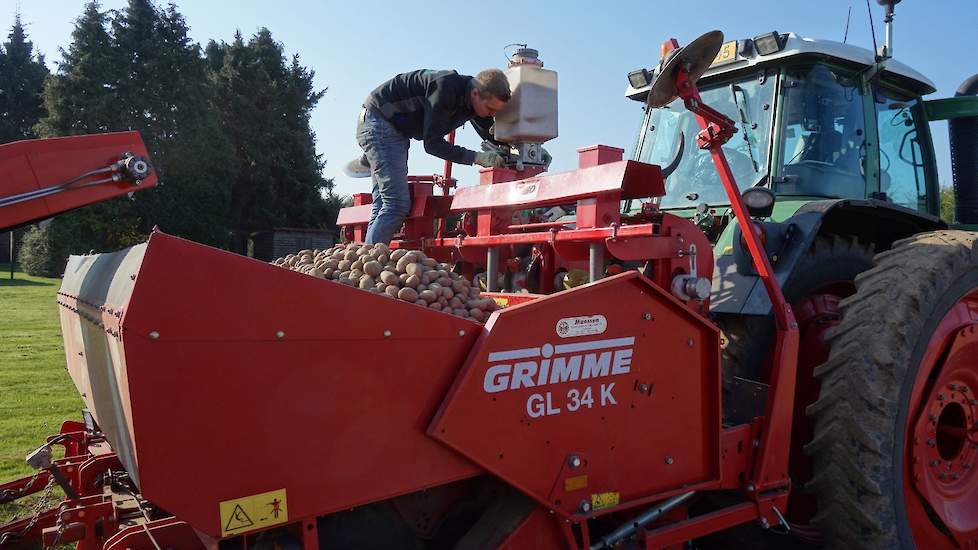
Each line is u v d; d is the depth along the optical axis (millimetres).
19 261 34812
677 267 2891
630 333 2447
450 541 2459
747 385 3027
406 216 4078
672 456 2578
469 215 4008
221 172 32750
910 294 3027
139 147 2543
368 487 1972
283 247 35219
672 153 4891
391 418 2004
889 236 4066
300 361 1857
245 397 1783
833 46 4203
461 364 2127
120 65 30531
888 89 4883
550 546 2318
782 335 2863
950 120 5395
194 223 30891
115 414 1947
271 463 1824
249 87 37594
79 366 2846
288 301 1834
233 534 1776
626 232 2605
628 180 2816
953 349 3227
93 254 2998
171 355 1688
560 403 2287
